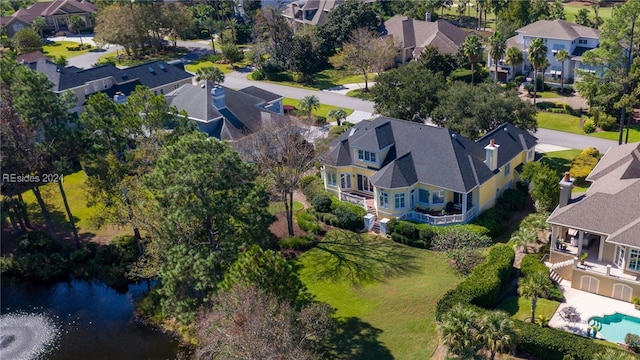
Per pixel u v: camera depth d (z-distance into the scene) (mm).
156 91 91500
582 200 46688
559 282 46219
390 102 74750
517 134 65125
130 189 51938
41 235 61156
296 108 96250
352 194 64625
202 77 97250
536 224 49531
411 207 59531
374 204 61312
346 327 43938
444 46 111375
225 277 38812
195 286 41188
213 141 45281
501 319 34719
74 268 57875
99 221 56438
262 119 74000
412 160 60250
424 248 54344
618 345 38062
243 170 45250
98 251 58062
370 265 52156
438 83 73438
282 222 61281
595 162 66625
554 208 52344
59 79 82750
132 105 56406
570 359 36062
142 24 131875
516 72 103000
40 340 48562
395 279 49594
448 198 58562
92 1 180500
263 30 122375
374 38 108938
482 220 55438
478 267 45812
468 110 68812
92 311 52188
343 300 47438
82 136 57031
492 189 59531
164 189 43688
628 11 75312
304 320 38156
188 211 41625
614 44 77688
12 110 55219
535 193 53000
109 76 87875
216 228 44562
